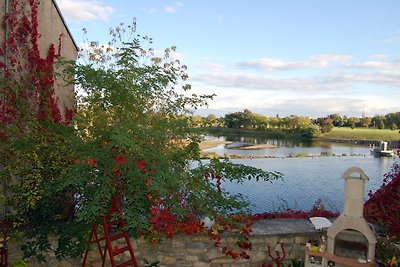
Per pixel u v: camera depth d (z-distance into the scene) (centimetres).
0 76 599
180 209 529
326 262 503
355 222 489
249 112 6944
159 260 542
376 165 3822
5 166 566
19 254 539
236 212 588
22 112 608
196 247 542
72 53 852
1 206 589
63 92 780
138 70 509
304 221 613
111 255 448
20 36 632
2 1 610
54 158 554
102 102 521
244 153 4447
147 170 478
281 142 6500
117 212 481
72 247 527
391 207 585
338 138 7112
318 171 3181
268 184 2012
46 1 718
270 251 549
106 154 473
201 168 572
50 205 556
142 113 522
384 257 513
